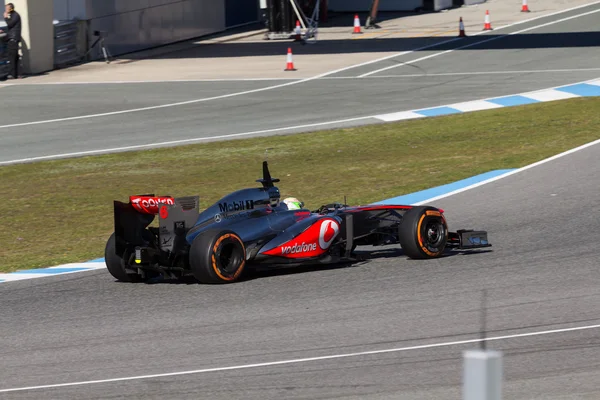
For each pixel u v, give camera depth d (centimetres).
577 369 2483
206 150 7912
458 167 6619
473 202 5394
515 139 7512
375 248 4441
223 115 9519
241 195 3947
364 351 2745
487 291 3434
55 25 13250
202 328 3120
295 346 2839
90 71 12950
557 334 2827
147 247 3784
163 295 3647
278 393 2403
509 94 9550
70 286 3962
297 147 7825
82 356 2881
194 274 3719
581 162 6262
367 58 12838
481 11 17575
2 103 10831
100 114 9931
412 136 7981
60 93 11306
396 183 6241
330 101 9912
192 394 2436
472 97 9544
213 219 3850
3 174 7412
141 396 2444
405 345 2788
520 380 2419
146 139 8550
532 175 6006
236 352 2811
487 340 2798
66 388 2555
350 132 8312
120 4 14312
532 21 15712
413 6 18212
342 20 17650
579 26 14638
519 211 5031
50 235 5419
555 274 3653
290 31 15638
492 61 11831
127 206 3850
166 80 11950
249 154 7650
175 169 7225
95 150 8181
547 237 4369
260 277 3878
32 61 12769
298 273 3925
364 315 3173
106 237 5275
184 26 15812
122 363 2773
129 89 11400
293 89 10812
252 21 18012
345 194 5997
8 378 2695
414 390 2373
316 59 13050
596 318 2988
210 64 13175
